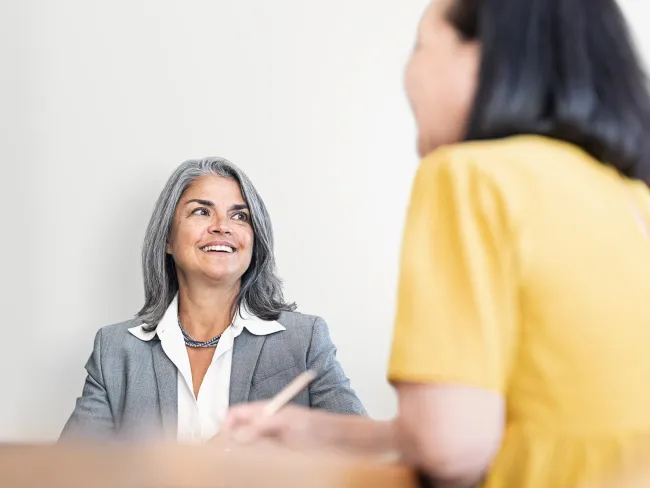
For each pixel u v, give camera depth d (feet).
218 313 5.22
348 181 5.60
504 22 1.86
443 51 1.98
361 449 1.88
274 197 5.60
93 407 5.00
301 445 1.93
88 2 5.62
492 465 1.72
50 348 5.58
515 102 1.82
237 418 2.03
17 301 5.58
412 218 1.81
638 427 1.64
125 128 5.61
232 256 5.07
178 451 1.79
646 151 1.86
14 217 5.60
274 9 5.62
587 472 1.62
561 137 1.85
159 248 5.19
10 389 5.57
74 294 5.61
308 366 5.07
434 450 1.60
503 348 1.67
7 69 5.60
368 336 5.60
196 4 5.62
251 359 5.05
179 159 5.63
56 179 5.61
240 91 5.62
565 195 1.72
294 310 5.43
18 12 5.60
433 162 1.85
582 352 1.65
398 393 1.71
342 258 5.60
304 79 5.61
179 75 5.62
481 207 1.71
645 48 5.19
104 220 5.60
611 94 1.83
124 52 5.62
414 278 1.73
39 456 1.74
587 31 1.85
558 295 1.66
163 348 5.04
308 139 5.61
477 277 1.66
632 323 1.68
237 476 1.61
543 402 1.69
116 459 1.72
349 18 5.60
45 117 5.62
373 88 5.60
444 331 1.65
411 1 5.58
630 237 1.76
